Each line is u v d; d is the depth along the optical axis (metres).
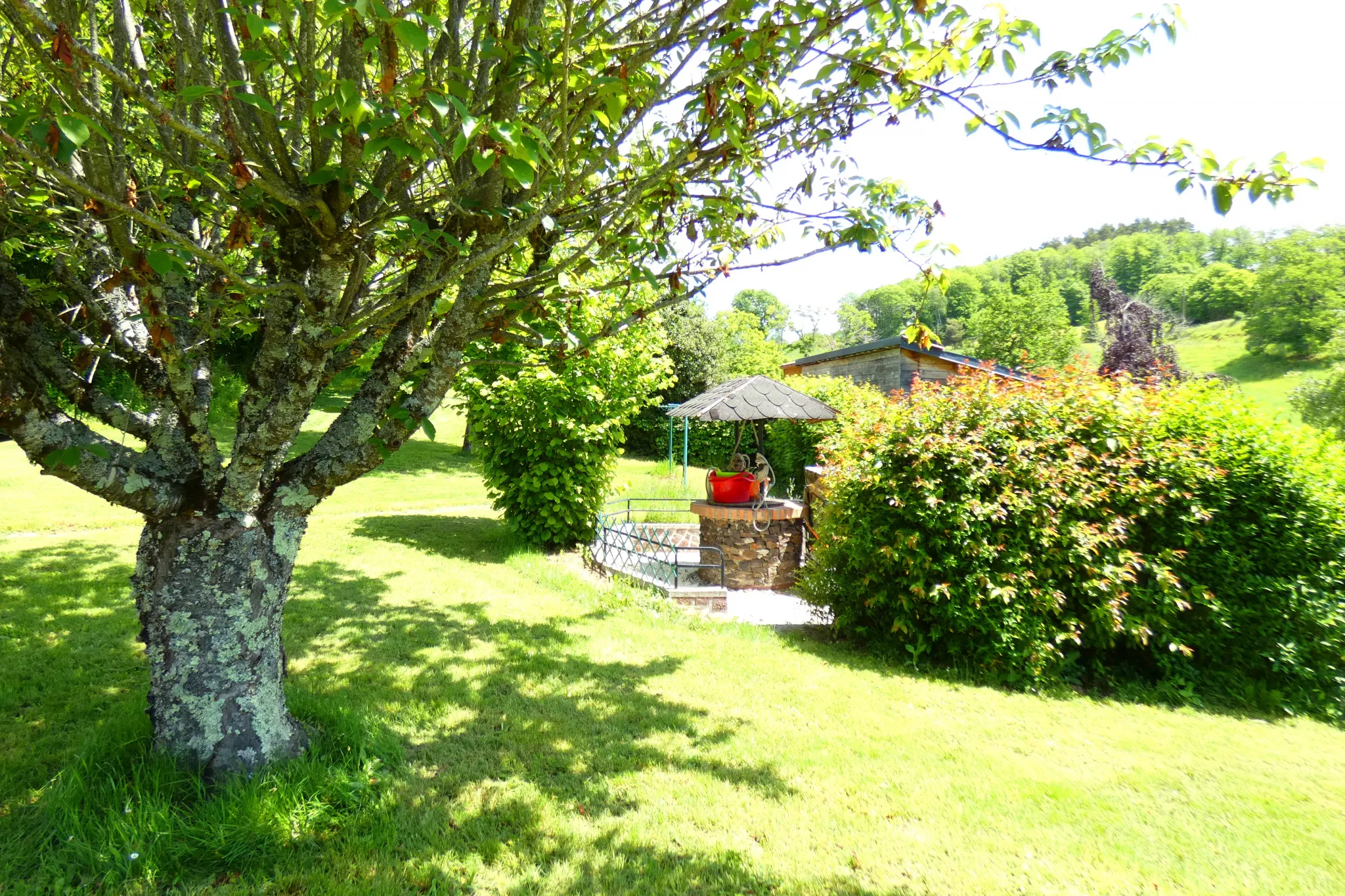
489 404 9.95
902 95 3.19
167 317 2.83
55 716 4.46
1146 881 3.20
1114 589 5.86
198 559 3.44
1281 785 4.18
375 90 2.88
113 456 3.15
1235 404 6.25
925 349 3.97
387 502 14.09
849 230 3.70
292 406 3.20
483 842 3.32
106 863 2.96
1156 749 4.66
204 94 2.15
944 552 6.21
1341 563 5.71
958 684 5.89
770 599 8.80
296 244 3.36
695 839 3.42
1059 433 6.23
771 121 3.49
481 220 3.18
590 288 3.66
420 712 4.69
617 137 2.84
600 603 7.73
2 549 8.71
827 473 7.20
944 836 3.52
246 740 3.54
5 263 3.11
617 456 10.72
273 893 2.92
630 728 4.63
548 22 3.45
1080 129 2.71
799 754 4.37
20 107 1.88
